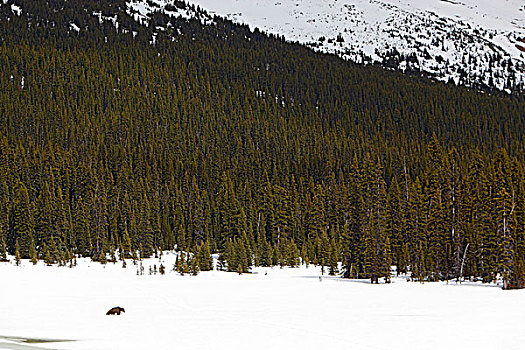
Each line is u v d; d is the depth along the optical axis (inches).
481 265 2581.2
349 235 2915.8
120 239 4207.7
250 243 4005.9
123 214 4318.4
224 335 1311.5
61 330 1395.2
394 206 3154.5
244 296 2105.1
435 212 2758.4
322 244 3686.0
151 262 3722.9
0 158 4783.5
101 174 4734.3
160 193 4874.5
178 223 4375.0
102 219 4128.9
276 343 1227.2
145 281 2687.0
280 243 3924.7
